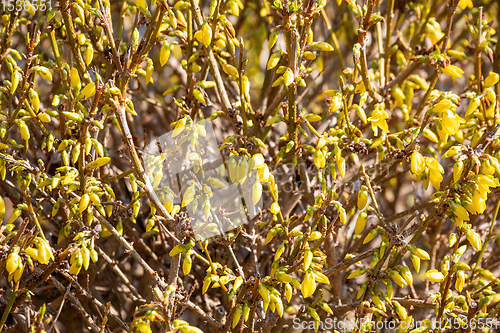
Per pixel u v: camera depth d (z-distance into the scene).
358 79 1.58
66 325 1.98
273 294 1.22
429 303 1.40
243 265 1.86
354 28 2.46
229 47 1.60
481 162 1.29
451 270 1.28
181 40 1.76
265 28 2.49
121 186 2.04
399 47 2.22
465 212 1.20
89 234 1.26
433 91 1.44
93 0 1.93
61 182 1.26
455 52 1.69
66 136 1.41
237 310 1.24
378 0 1.83
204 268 1.93
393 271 1.25
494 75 1.52
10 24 1.65
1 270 1.31
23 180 1.39
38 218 1.57
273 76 2.00
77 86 1.35
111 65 1.63
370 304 1.37
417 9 2.19
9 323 2.06
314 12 1.27
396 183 2.69
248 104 1.64
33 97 1.30
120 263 2.12
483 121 1.61
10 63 1.43
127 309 2.30
